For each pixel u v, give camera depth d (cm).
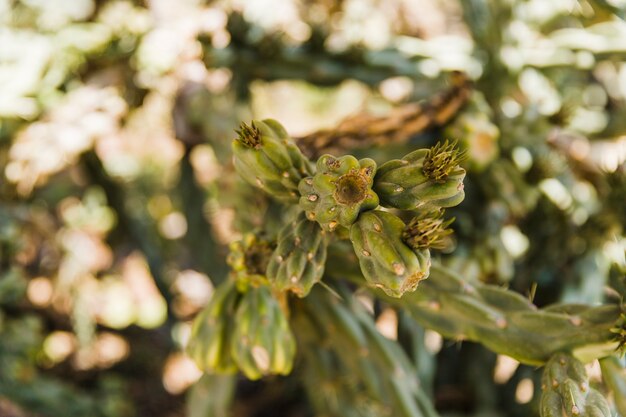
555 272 60
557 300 59
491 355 71
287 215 42
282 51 68
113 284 107
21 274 81
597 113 78
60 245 94
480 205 58
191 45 67
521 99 65
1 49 68
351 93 119
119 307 105
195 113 70
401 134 50
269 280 37
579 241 59
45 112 69
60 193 93
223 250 80
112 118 70
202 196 77
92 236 100
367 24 81
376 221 33
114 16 73
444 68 67
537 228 61
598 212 59
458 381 72
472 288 39
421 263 33
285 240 37
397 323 63
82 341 93
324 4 82
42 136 67
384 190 35
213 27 67
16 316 94
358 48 68
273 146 36
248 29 67
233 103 71
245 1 70
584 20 58
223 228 91
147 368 97
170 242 102
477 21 65
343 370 57
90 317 95
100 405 83
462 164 55
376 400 48
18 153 67
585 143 64
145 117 95
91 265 101
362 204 34
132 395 93
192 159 76
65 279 95
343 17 82
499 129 59
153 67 68
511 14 65
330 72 68
